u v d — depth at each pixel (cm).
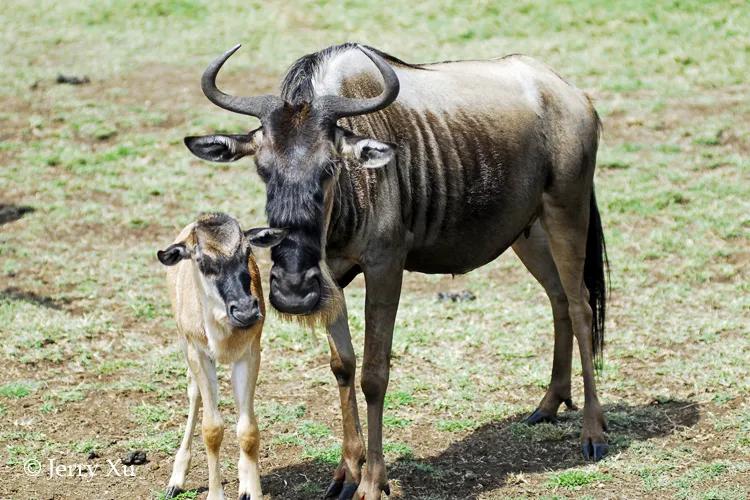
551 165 2050
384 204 1770
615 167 3591
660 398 2167
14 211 3350
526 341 2486
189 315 1717
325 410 2177
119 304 2712
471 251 1998
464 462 1941
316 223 1587
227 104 1661
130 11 5522
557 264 2073
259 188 3541
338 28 5138
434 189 1880
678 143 3762
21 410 2139
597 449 1945
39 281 2838
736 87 4222
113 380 2294
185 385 2280
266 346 2486
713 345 2408
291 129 1600
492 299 2764
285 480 1880
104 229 3238
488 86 2011
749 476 1811
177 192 3512
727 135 3803
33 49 5022
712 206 3250
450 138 1902
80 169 3703
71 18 5475
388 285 1794
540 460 1950
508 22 5041
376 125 1803
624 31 4850
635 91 4231
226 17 5388
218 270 1642
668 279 2825
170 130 4056
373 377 1767
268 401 2203
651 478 1823
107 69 4722
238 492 1805
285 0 5556
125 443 2014
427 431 2075
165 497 1808
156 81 4581
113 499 1808
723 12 4938
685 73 4388
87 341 2488
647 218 3219
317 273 1579
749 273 2836
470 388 2261
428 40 4878
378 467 1758
